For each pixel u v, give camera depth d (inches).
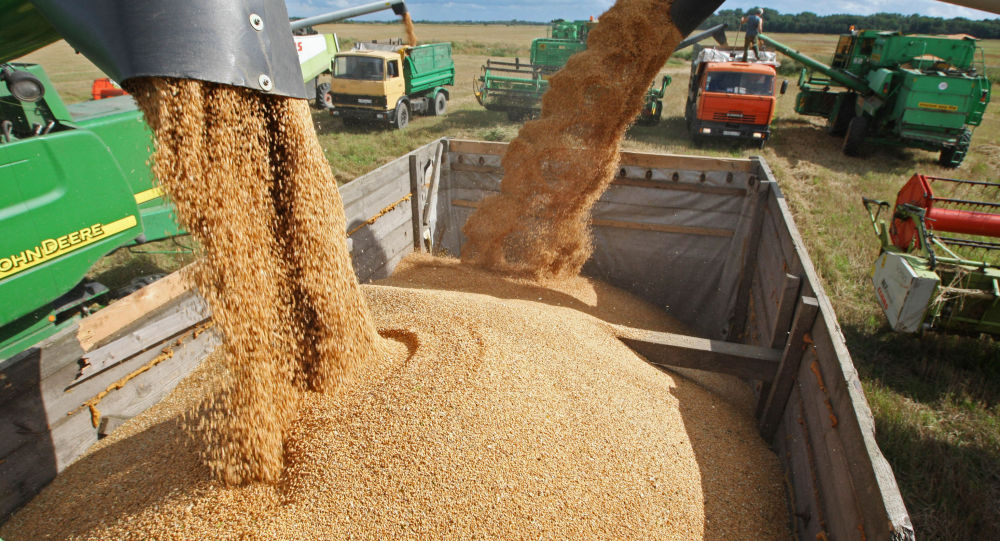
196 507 102.1
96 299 233.5
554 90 223.8
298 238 122.0
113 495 108.7
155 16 85.8
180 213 102.6
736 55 645.9
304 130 119.7
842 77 605.0
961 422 194.2
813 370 129.0
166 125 96.6
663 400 148.8
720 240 269.4
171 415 133.1
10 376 104.7
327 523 98.3
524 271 242.1
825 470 112.0
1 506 106.1
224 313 108.5
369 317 142.6
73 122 210.1
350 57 619.8
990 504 158.7
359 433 113.0
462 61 1366.9
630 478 115.3
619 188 275.1
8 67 179.6
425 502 101.0
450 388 122.4
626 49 209.5
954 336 242.4
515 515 101.3
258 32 95.0
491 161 287.3
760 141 577.6
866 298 274.4
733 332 255.6
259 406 111.6
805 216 372.5
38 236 162.4
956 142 510.6
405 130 625.9
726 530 114.3
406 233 258.5
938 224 225.0
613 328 177.0
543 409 124.3
